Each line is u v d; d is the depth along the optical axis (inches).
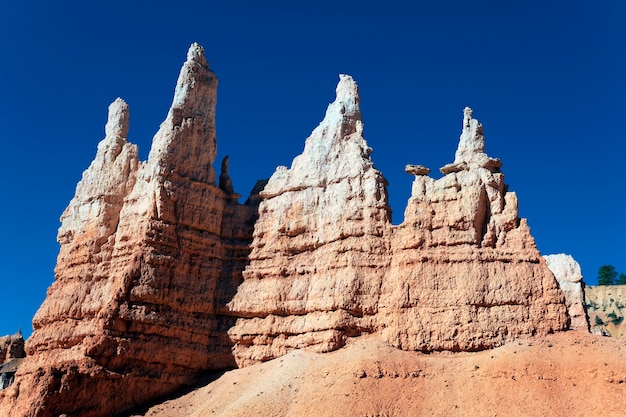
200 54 2859.3
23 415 2022.6
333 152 2628.0
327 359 2128.4
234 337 2429.9
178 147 2632.9
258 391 2055.9
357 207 2447.1
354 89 2751.0
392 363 2015.3
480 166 2397.9
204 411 2065.7
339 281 2331.4
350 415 1814.7
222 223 2674.7
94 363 2172.7
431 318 2178.9
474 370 1951.3
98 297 2524.6
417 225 2343.8
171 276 2443.4
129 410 2166.6
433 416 1808.6
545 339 2050.9
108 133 3016.7
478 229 2306.8
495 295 2162.9
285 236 2581.2
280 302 2431.1
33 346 2568.9
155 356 2289.6
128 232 2581.2
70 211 2957.7
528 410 1763.0
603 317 4749.0
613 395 1754.4
